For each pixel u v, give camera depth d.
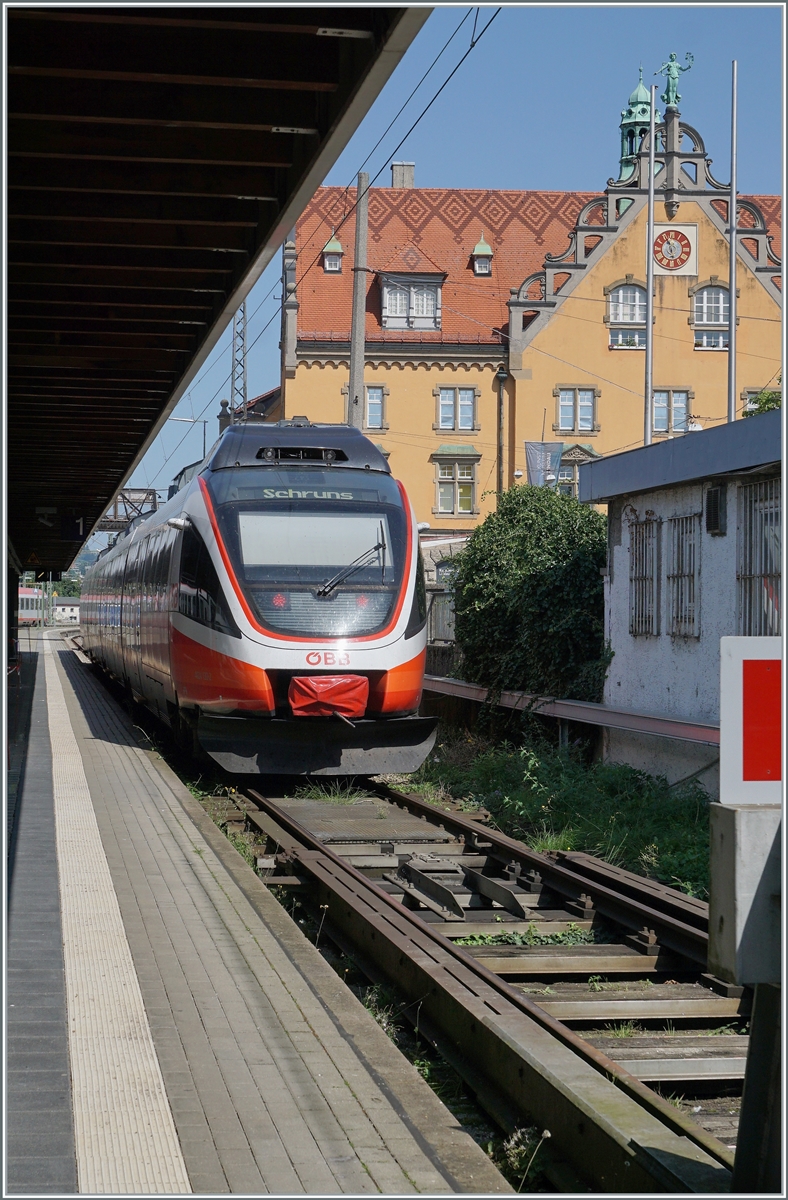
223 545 14.11
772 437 11.77
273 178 9.80
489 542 19.52
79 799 12.08
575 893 9.22
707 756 13.24
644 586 15.31
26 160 9.61
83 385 17.20
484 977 6.40
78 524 36.97
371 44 6.98
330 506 14.48
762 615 12.58
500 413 50.34
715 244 49.56
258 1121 4.50
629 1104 4.64
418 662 14.06
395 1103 4.73
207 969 6.44
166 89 8.50
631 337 49.81
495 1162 4.85
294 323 50.31
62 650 55.28
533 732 17.72
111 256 11.57
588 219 50.25
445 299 52.00
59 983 6.12
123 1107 4.59
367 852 10.95
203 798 13.67
